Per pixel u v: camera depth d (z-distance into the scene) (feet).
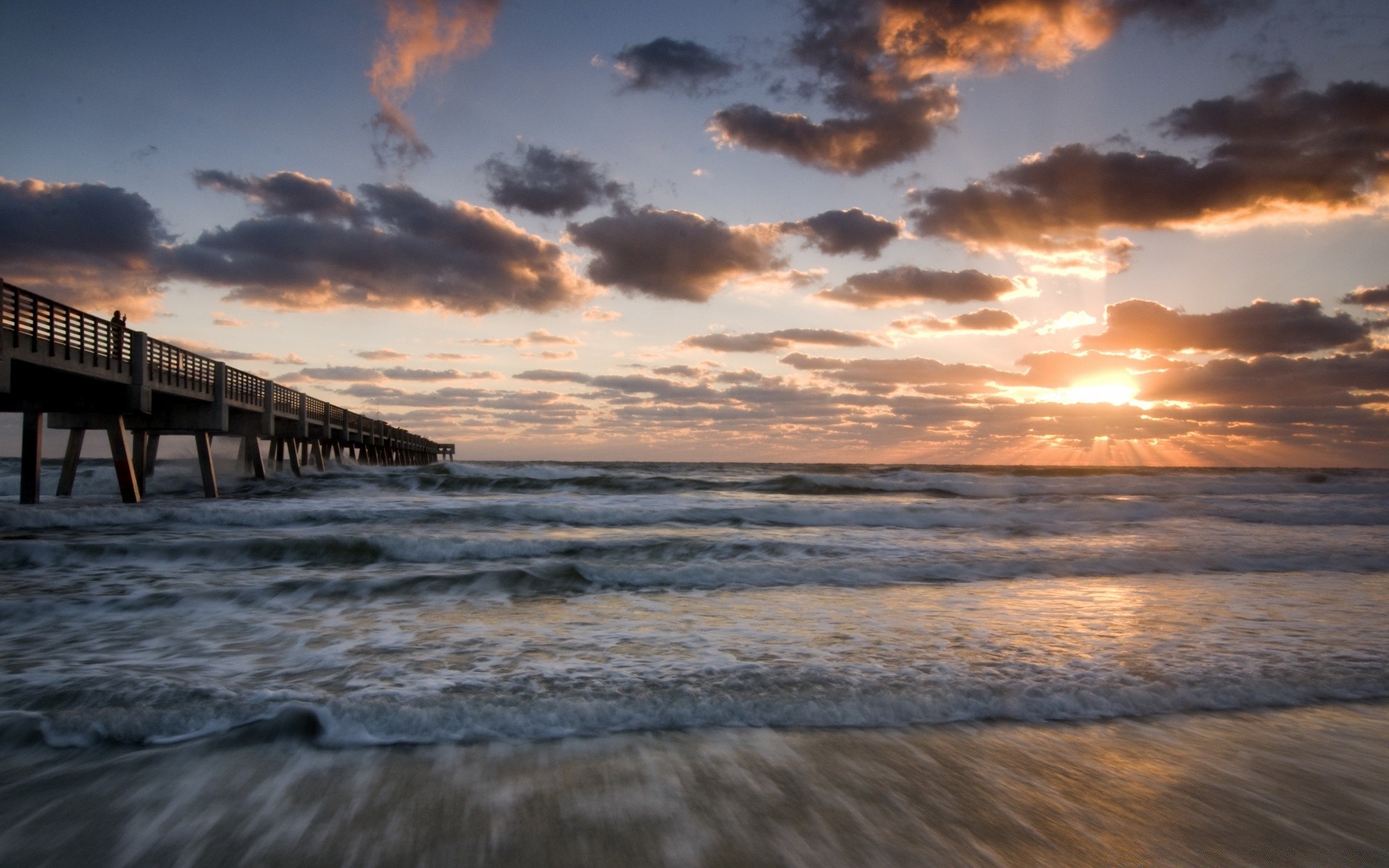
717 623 23.99
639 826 10.91
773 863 9.93
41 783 12.12
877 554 37.73
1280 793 12.34
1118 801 11.94
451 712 15.14
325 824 10.88
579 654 20.02
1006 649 20.72
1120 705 16.49
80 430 68.64
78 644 20.88
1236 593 29.58
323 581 28.17
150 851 10.05
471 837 10.53
